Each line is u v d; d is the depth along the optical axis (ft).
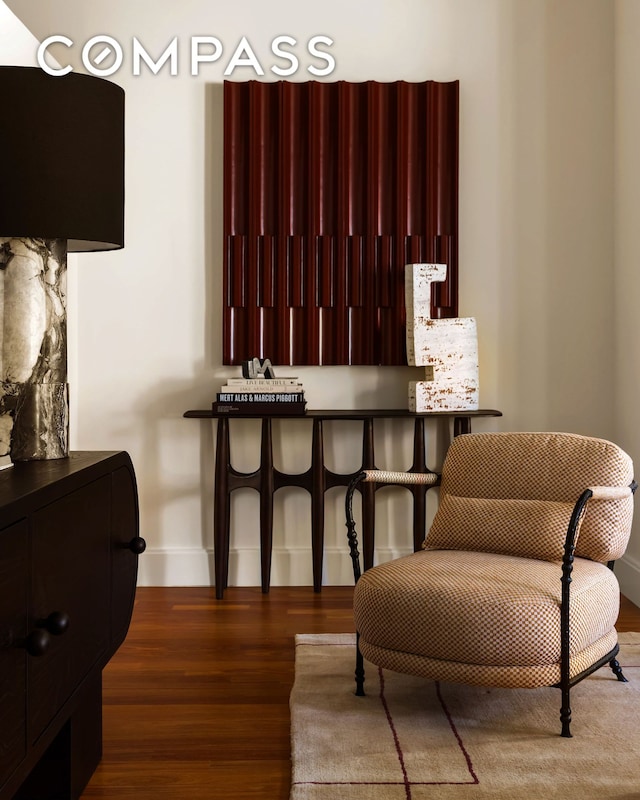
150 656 9.25
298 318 12.31
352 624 10.39
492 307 12.39
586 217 12.31
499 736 7.08
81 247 7.67
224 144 12.05
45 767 5.94
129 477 7.04
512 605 6.87
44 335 6.70
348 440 12.39
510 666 6.89
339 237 12.14
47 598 5.07
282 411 11.40
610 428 12.40
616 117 12.13
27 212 6.34
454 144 12.10
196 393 12.30
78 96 6.53
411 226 12.25
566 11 12.21
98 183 6.68
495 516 8.26
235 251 12.16
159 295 12.26
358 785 6.22
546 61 12.23
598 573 7.77
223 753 6.89
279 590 12.11
